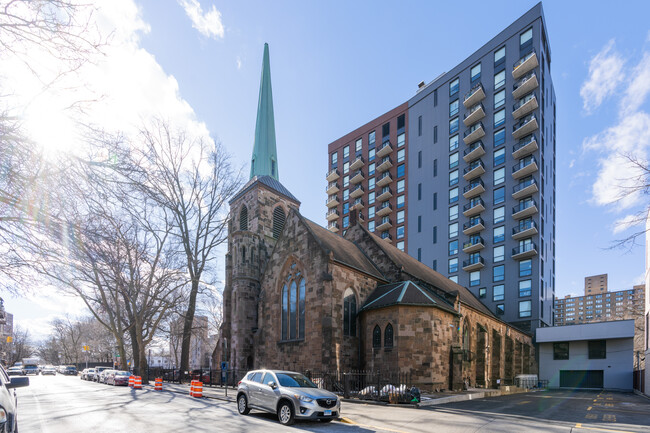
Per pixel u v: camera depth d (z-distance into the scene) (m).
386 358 24.20
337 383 22.78
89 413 13.76
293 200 44.25
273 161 47.97
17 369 62.97
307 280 26.55
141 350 32.72
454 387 25.27
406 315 24.16
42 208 5.92
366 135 80.25
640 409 18.88
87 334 80.56
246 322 34.25
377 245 34.09
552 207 61.16
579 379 44.50
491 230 55.25
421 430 11.43
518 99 55.62
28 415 13.26
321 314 24.72
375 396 19.03
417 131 69.94
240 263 35.41
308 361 25.16
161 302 34.81
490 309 52.41
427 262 63.06
